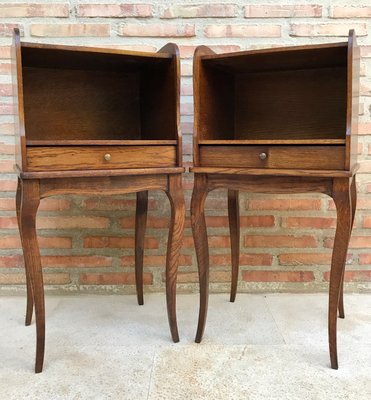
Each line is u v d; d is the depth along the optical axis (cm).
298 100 165
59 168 128
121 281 194
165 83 150
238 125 175
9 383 124
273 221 191
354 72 130
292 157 131
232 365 133
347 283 193
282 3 181
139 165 138
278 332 155
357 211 189
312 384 122
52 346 145
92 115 168
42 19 180
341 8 181
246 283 194
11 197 187
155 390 120
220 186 143
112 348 144
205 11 182
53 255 191
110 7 180
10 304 183
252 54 137
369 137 185
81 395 118
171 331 148
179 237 146
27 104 158
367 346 144
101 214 190
